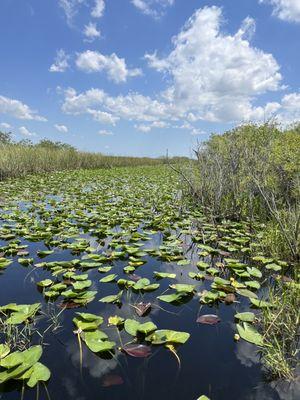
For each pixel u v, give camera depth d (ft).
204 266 11.25
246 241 14.20
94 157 65.62
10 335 6.76
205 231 16.42
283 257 12.53
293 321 7.40
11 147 48.67
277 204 17.48
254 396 5.41
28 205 22.44
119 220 18.19
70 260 11.88
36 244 13.76
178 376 5.85
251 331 7.06
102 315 7.91
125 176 47.52
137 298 8.95
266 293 9.52
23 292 9.16
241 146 20.56
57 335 7.04
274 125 20.70
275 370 6.00
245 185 19.25
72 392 5.40
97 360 6.24
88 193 28.53
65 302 8.43
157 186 35.96
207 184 21.66
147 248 13.52
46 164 48.52
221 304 8.71
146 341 6.77
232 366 6.17
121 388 5.52
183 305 8.62
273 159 17.95
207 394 5.43
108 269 10.52
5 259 11.28
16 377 5.45
